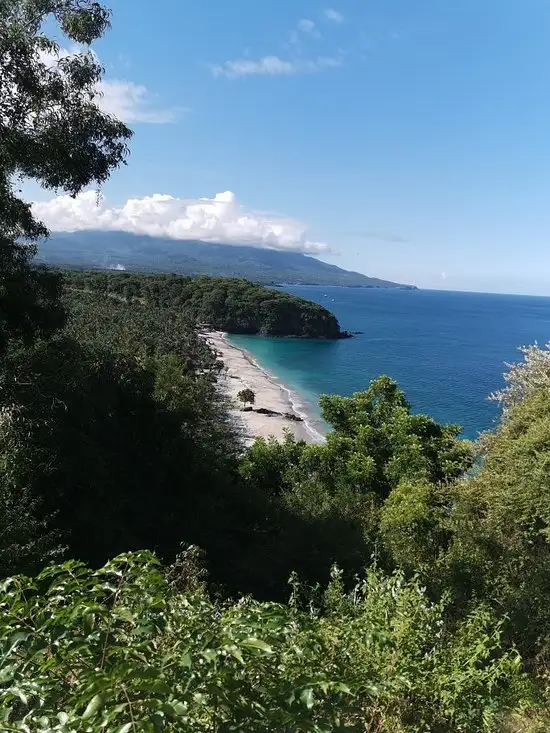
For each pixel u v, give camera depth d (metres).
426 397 62.66
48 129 12.92
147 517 16.91
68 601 3.02
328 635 4.49
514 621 8.27
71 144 13.09
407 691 4.59
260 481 23.64
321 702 2.68
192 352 64.19
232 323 125.75
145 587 2.96
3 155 12.07
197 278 149.00
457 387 69.19
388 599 5.92
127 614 2.56
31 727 2.27
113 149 14.16
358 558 14.94
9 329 14.68
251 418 51.59
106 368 18.81
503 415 20.64
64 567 2.91
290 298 128.12
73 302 61.19
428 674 4.86
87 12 12.34
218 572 15.10
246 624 2.90
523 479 12.91
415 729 4.29
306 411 58.25
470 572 10.37
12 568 9.50
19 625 2.54
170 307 112.69
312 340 119.94
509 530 12.62
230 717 2.40
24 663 2.40
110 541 14.71
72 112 13.12
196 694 2.30
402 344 117.44
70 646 2.43
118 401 19.17
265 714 2.39
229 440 31.64
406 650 4.85
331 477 21.81
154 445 19.75
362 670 4.23
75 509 14.14
